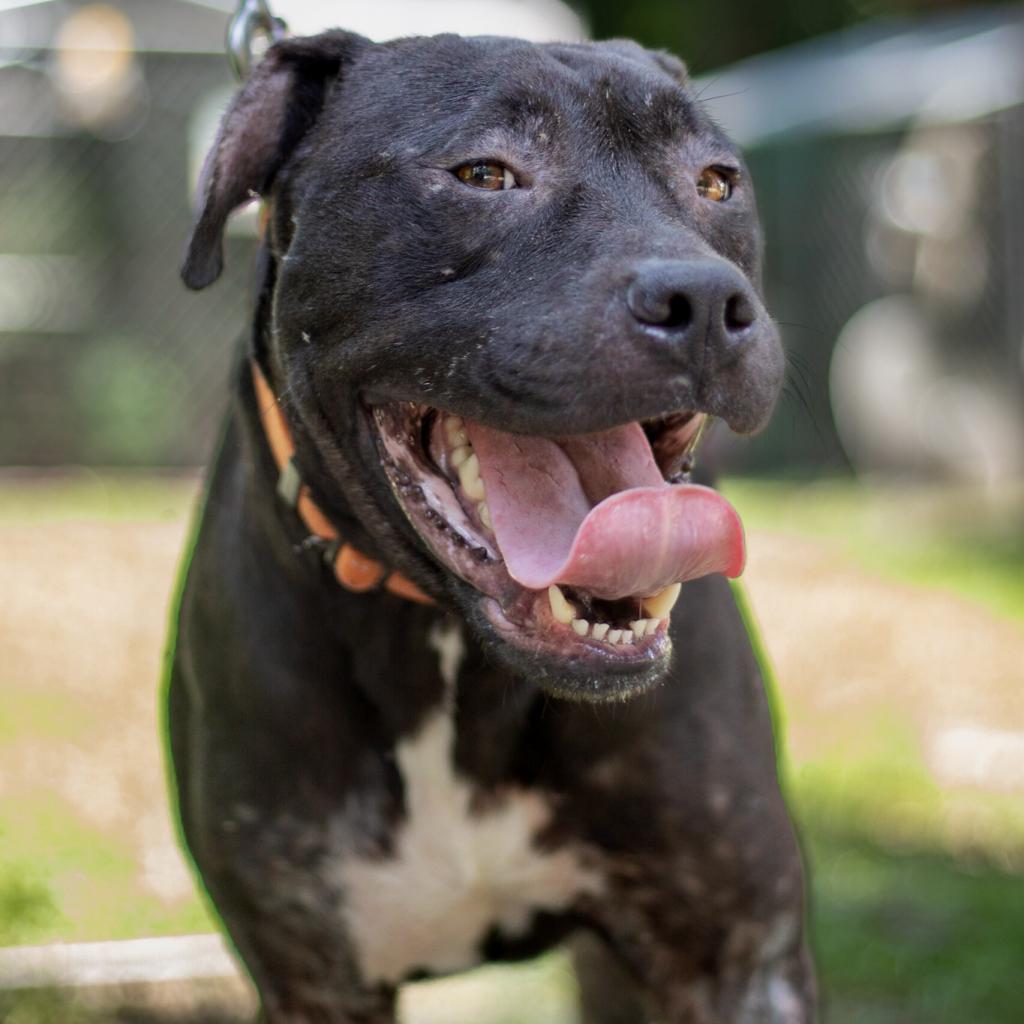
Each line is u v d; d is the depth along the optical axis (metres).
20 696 7.07
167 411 14.19
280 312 3.25
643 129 3.11
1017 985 4.49
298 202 3.28
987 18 14.09
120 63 13.90
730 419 2.79
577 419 2.78
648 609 2.88
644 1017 4.18
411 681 3.30
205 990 4.52
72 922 4.85
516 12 15.20
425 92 3.14
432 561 3.12
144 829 5.55
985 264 12.25
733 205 3.25
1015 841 5.48
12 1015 4.37
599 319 2.76
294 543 3.30
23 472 13.98
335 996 3.51
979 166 12.33
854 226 13.55
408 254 3.05
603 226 2.95
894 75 13.32
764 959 3.42
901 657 7.70
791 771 6.11
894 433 12.71
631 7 23.89
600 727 3.27
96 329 14.16
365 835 3.38
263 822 3.38
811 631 8.27
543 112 3.06
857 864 5.32
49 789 5.87
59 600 8.88
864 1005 4.46
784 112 14.32
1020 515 11.02
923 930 4.83
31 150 14.01
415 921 3.46
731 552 2.77
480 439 3.09
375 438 3.13
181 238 14.23
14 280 13.98
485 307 2.94
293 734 3.35
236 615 3.37
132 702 7.02
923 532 10.91
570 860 3.42
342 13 14.32
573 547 2.71
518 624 2.92
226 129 3.33
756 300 2.94
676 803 3.32
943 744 6.42
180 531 10.85
